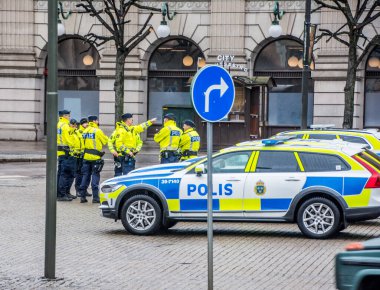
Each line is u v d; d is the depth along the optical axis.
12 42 68.31
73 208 30.33
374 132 32.25
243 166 23.39
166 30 52.81
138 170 24.88
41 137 69.12
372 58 62.28
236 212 23.27
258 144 23.64
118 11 49.75
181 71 66.31
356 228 25.62
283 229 25.50
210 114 16.09
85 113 68.25
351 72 48.44
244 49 64.81
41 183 38.34
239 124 57.50
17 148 60.66
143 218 24.08
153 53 66.69
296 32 63.56
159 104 66.81
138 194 24.14
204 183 23.42
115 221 25.12
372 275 11.31
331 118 62.34
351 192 22.59
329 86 62.28
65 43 68.19
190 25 65.62
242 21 64.69
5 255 20.73
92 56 67.75
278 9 60.47
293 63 64.50
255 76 63.09
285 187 22.98
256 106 58.44
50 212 17.53
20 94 68.31
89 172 31.97
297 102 64.56
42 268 19.03
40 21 68.12
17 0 68.06
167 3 64.31
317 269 18.94
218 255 20.83
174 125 32.81
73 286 17.02
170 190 23.64
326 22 61.78
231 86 16.19
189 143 32.69
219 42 65.12
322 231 22.98
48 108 17.25
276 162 23.27
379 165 23.31
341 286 11.63
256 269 19.00
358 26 47.97
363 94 62.72
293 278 17.95
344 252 11.68
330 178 22.77
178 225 26.41
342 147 23.36
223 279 17.86
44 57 68.69
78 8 66.94
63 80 68.38
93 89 68.06
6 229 24.89
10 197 32.72
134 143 31.75
